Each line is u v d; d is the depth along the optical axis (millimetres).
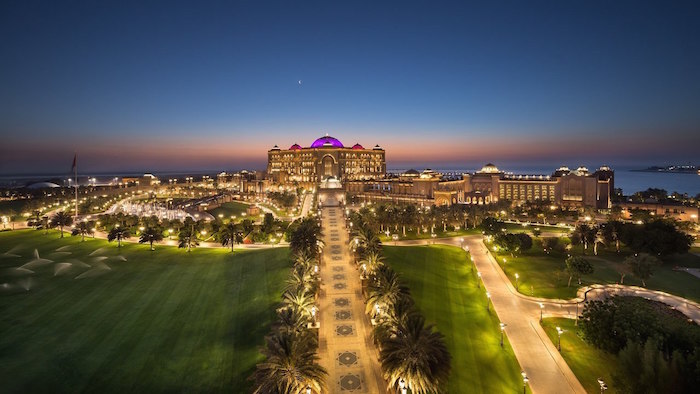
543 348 60875
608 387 51031
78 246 124688
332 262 94250
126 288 85688
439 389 43719
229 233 116188
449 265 101812
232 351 58344
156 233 120562
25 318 70625
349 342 57844
